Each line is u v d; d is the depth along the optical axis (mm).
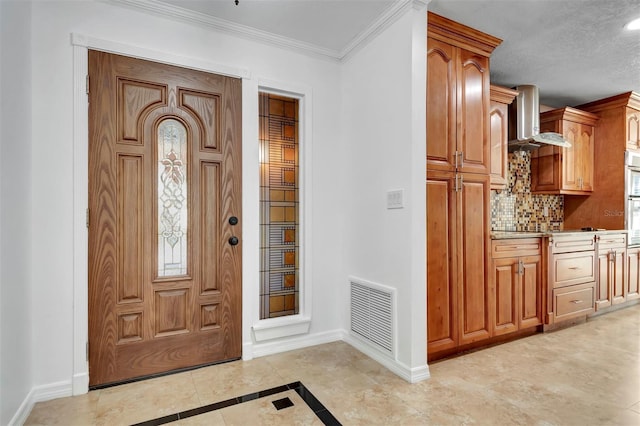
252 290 2326
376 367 2152
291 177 2572
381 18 2145
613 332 2844
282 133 2543
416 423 1559
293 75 2504
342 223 2693
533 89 3326
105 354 1901
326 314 2633
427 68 2143
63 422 1570
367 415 1622
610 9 2146
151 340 2023
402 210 2053
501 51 2703
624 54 2756
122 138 1956
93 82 1880
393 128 2131
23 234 1628
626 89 3529
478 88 2385
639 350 2438
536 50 2688
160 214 2062
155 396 1801
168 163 2086
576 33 2438
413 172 1983
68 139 1814
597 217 3891
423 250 2018
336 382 1953
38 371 1742
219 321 2217
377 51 2281
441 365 2180
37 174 1741
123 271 1955
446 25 2186
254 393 1832
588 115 3789
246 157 2312
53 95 1781
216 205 2217
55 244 1782
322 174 2621
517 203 3734
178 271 2111
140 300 1998
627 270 3578
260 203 2447
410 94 1987
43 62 1761
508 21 2283
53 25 1788
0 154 1419
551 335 2760
